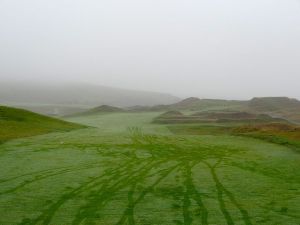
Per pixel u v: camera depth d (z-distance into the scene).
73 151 34.50
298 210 16.50
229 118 92.75
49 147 36.75
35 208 16.58
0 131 46.53
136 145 40.41
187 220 15.12
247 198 18.55
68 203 17.41
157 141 45.06
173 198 18.48
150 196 18.84
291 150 37.66
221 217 15.52
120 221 14.95
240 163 29.53
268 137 47.44
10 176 23.28
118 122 88.94
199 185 21.44
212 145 41.69
